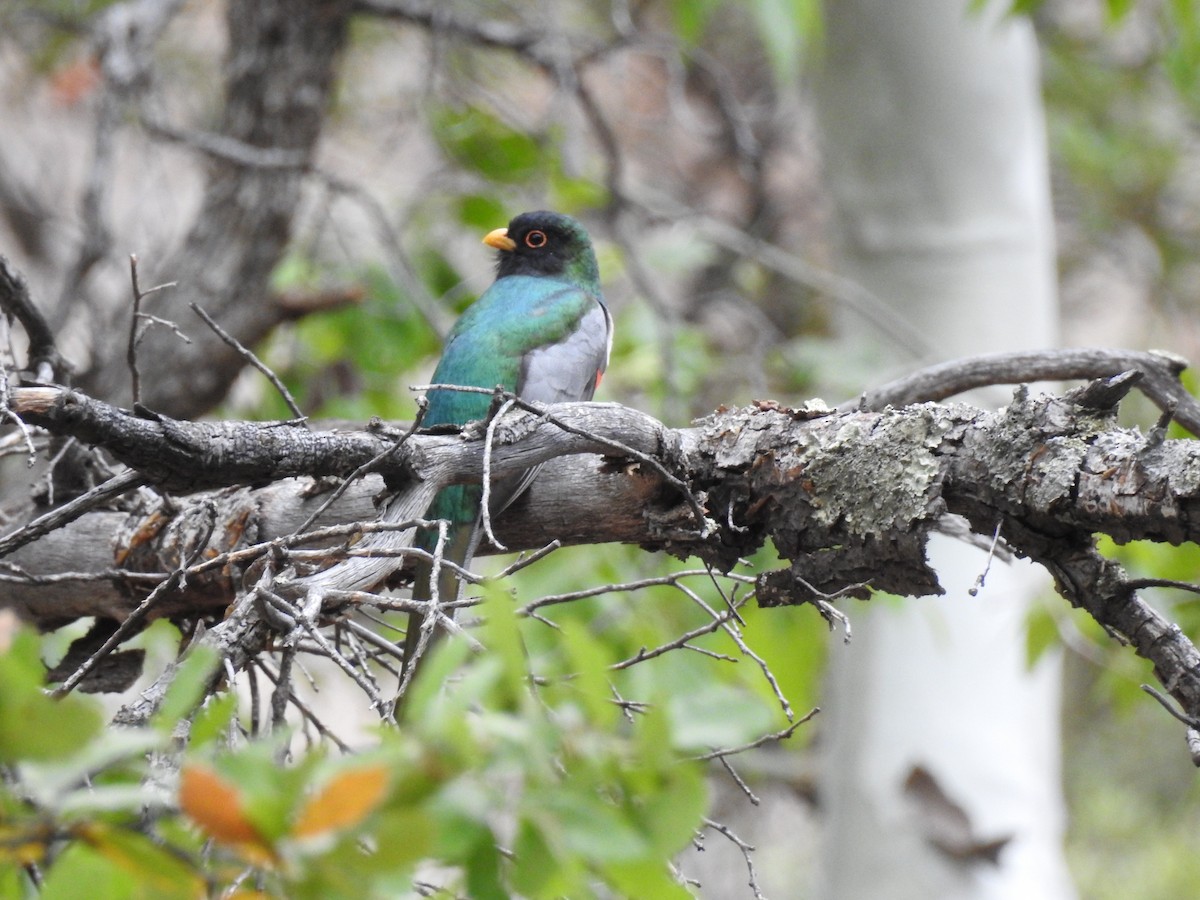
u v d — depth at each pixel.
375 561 5.38
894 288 13.77
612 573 10.49
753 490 6.11
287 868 2.90
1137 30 18.86
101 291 12.87
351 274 11.63
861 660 14.04
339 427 7.56
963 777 13.55
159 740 3.09
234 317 10.67
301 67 11.30
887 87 13.58
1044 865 13.64
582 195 13.38
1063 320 19.80
